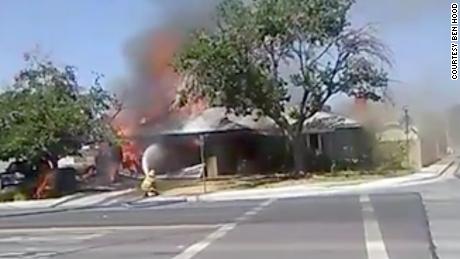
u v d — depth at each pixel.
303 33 34.66
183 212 21.81
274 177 36.78
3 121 33.03
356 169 40.00
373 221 16.64
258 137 40.84
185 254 12.75
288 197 26.67
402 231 14.64
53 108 33.34
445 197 22.64
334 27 35.00
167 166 40.62
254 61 34.53
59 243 15.36
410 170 38.66
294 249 12.70
